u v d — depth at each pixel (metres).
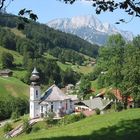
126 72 81.94
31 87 130.25
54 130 42.56
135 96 82.62
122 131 34.22
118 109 93.50
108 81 89.81
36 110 129.25
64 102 130.38
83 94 170.88
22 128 101.81
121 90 85.56
